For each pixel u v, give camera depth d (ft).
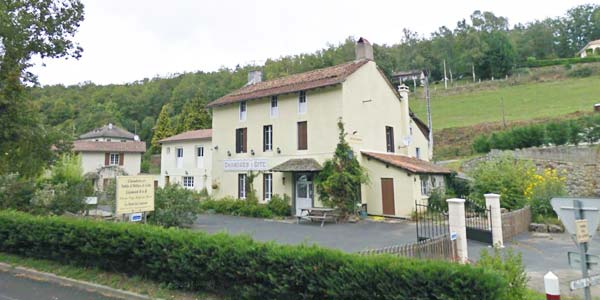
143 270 26.61
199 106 198.29
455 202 32.50
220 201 82.48
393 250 25.26
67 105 242.58
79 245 29.58
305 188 74.43
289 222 65.26
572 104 161.38
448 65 285.64
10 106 47.19
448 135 150.41
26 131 50.08
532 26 331.57
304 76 84.07
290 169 70.90
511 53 260.42
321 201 69.77
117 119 237.25
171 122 209.26
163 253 25.13
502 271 18.42
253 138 83.66
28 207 49.70
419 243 27.27
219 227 58.49
